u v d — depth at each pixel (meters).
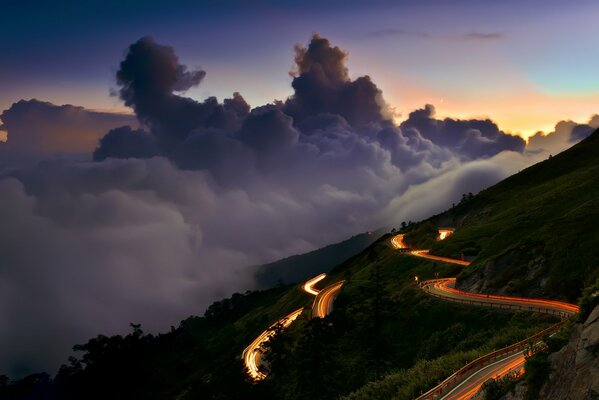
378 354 75.69
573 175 150.88
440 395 46.16
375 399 57.84
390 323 86.19
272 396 81.12
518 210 133.38
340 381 74.44
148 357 147.50
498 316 70.50
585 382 26.17
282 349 93.12
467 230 139.00
